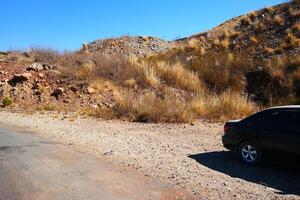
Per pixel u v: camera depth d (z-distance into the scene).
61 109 19.16
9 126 14.24
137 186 7.28
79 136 12.28
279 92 21.58
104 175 7.92
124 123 15.71
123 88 22.36
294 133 8.71
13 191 6.86
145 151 10.30
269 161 9.10
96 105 19.80
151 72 23.72
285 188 7.53
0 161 8.83
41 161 8.89
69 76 22.92
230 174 8.41
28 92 21.25
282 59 23.88
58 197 6.60
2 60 25.30
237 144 9.68
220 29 32.66
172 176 7.98
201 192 7.05
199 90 22.59
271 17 30.56
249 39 28.78
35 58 25.91
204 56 27.84
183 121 16.14
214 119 16.91
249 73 23.94
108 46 35.94
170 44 37.69
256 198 6.84
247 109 18.08
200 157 9.94
